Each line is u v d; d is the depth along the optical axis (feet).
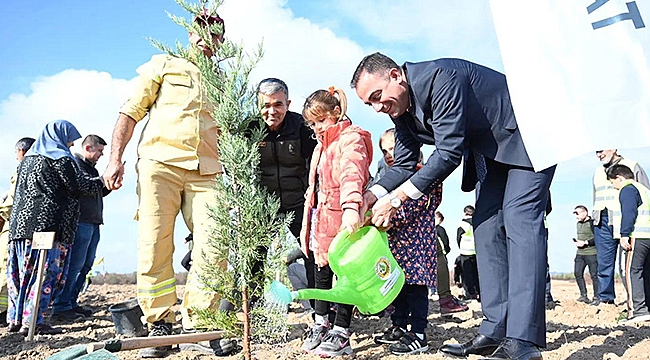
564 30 10.85
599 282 27.22
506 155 11.60
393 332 13.82
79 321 20.24
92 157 22.39
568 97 10.66
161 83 14.05
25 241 17.12
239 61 10.82
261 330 10.93
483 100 11.43
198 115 13.85
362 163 11.75
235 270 10.66
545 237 11.39
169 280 13.73
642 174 25.90
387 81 11.23
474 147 12.01
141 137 13.99
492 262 12.54
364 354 13.51
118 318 15.02
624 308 23.63
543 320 11.07
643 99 10.50
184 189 13.93
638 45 10.67
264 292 10.61
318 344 13.57
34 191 17.28
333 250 10.82
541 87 10.78
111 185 13.80
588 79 10.65
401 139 12.84
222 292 10.75
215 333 11.89
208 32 11.00
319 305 13.64
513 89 10.89
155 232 13.44
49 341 16.07
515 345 10.89
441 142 11.00
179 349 13.98
